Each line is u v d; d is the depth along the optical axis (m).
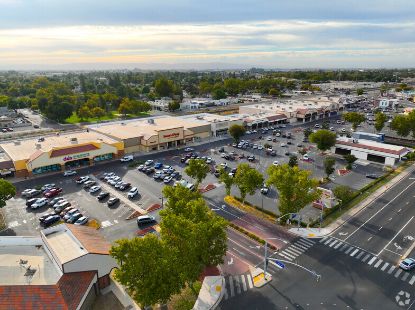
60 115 183.88
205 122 157.00
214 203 83.88
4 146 116.25
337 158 122.81
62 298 45.09
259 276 55.91
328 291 52.09
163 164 115.00
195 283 54.47
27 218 76.38
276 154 127.00
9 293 44.75
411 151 123.19
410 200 84.62
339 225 72.69
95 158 117.31
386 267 58.03
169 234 52.03
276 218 75.69
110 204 82.25
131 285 44.31
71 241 55.22
